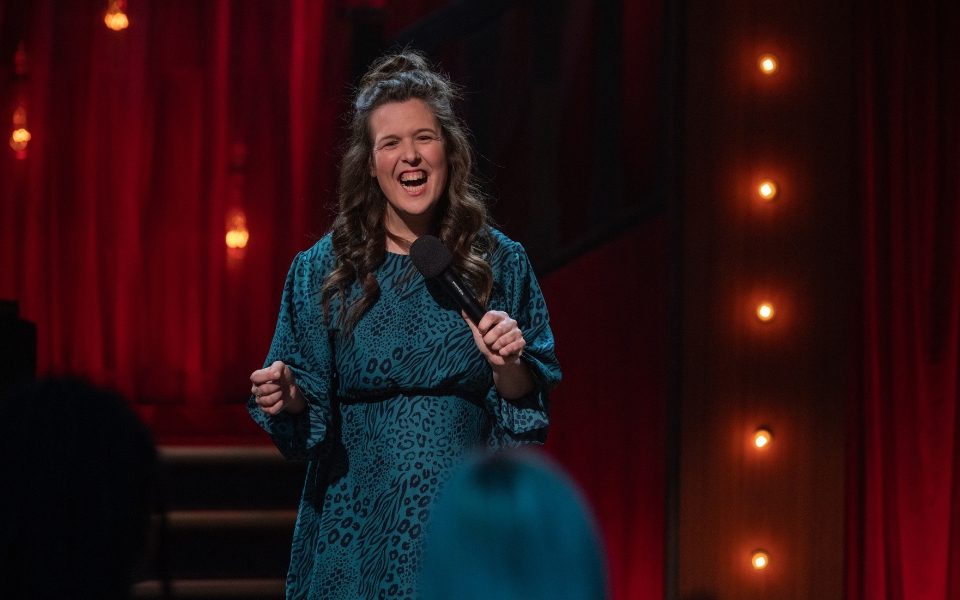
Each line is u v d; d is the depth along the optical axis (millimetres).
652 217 13023
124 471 2725
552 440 13172
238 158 15695
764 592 12469
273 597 12820
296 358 6590
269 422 6398
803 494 12539
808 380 12570
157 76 15625
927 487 13242
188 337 15469
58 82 15430
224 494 13609
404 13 15336
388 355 6402
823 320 12625
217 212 15570
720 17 12703
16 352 10797
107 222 15492
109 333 15453
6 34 15359
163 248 15547
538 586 2209
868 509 13133
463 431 6422
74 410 2727
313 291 6645
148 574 12641
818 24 12734
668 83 12781
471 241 6645
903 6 13336
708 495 12484
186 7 15703
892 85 13297
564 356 13219
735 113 12664
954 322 13273
